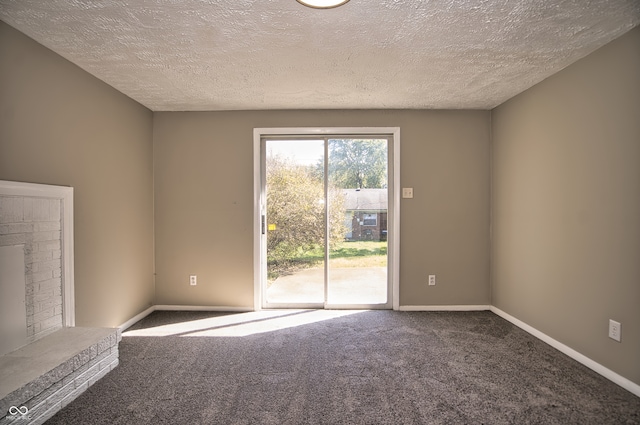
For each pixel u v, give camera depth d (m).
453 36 2.31
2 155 2.12
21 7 1.96
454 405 2.11
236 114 4.02
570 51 2.53
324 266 4.14
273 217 4.14
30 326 2.34
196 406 2.11
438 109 3.99
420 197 4.01
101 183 3.08
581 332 2.65
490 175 4.02
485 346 2.99
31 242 2.34
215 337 3.22
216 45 2.43
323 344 3.05
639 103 2.17
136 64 2.74
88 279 2.92
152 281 4.03
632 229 2.22
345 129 3.99
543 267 3.09
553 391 2.26
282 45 2.44
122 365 2.64
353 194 4.12
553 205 2.95
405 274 4.02
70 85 2.69
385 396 2.21
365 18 2.09
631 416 1.99
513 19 2.10
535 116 3.19
